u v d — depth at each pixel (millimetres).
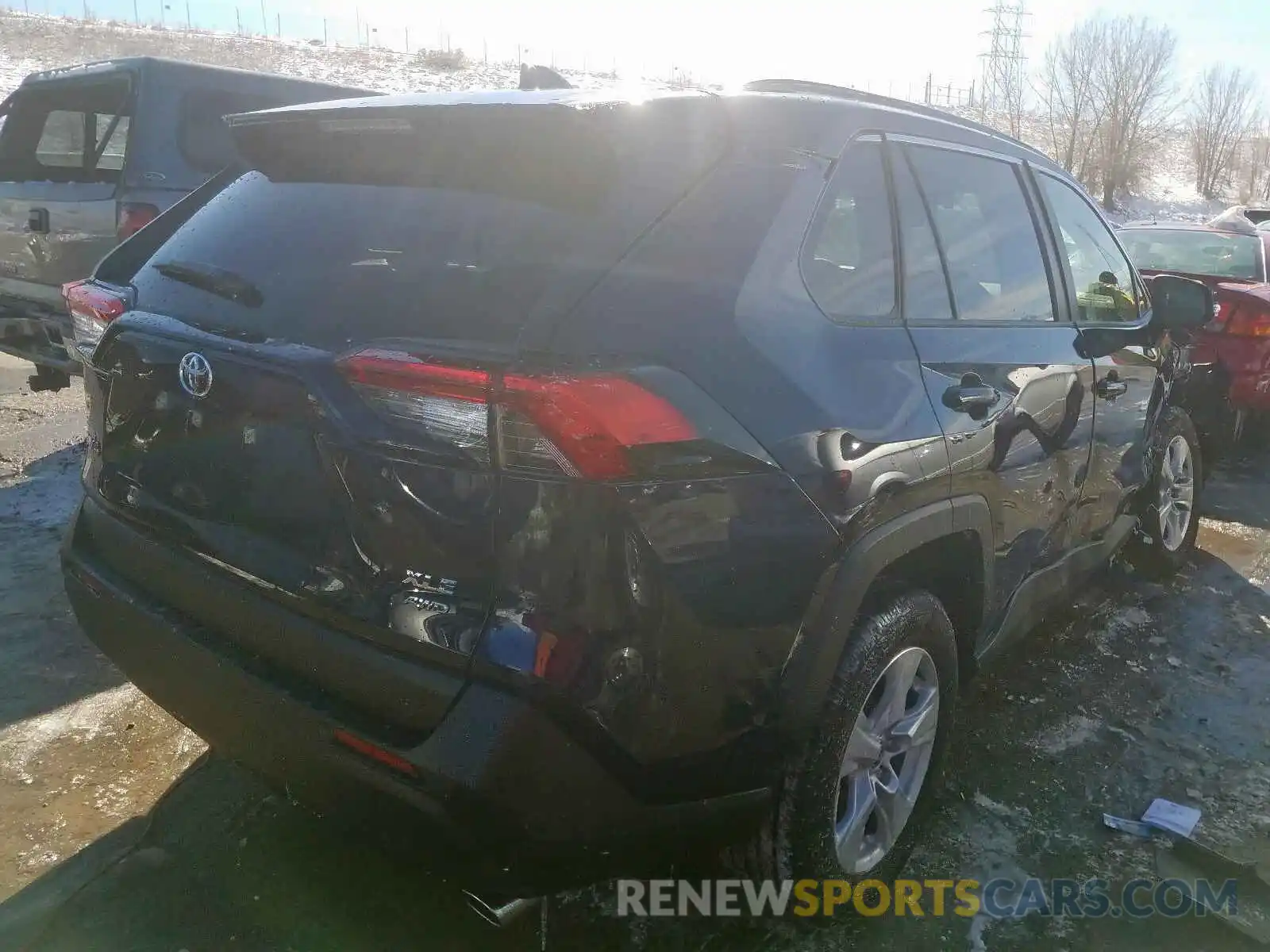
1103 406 3326
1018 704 3434
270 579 1958
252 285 2146
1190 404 6094
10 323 5566
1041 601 3213
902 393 2223
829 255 2211
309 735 1869
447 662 1736
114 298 2410
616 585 1688
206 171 5305
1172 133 41750
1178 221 8258
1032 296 3068
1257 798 2953
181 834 2588
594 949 2271
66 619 3676
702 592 1787
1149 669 3734
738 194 2039
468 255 1964
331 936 2270
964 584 2627
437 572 1754
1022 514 2826
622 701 1729
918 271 2512
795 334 2006
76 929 2262
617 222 1918
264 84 5664
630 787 1795
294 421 1897
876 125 2453
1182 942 2379
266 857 2516
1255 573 4723
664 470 1711
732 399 1826
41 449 5695
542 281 1843
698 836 1949
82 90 5684
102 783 2777
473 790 1670
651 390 1706
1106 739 3244
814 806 2117
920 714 2477
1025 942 2363
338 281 2043
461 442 1692
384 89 31156
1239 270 7031
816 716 2047
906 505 2213
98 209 5098
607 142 1997
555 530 1662
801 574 1941
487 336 1770
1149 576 4570
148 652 2203
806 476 1922
